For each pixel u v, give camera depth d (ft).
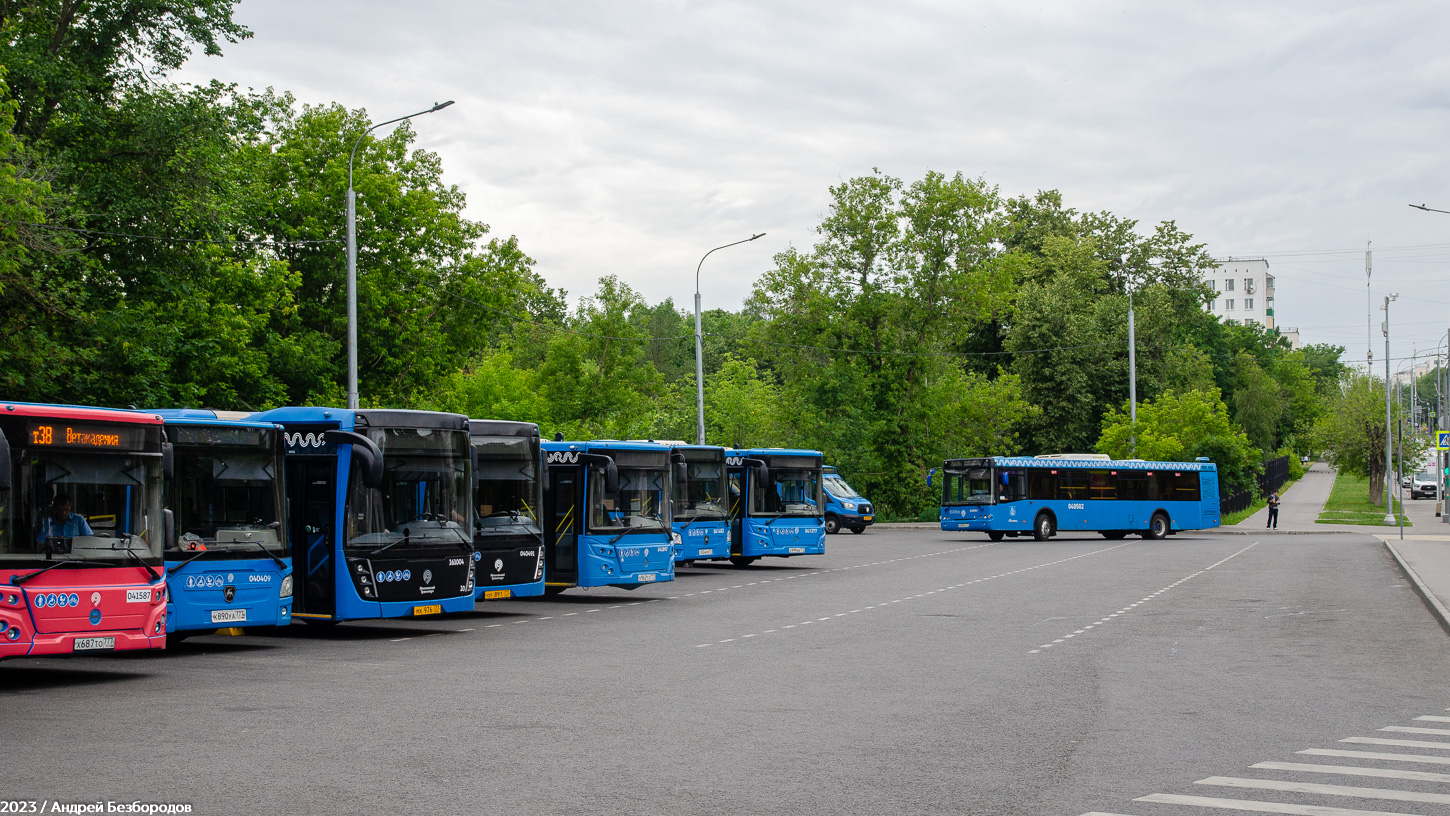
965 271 203.31
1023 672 44.04
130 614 43.04
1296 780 26.45
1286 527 174.19
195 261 102.89
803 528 107.14
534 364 282.77
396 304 141.69
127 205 94.73
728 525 97.76
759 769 27.55
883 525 193.67
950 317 202.59
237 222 110.73
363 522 57.26
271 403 121.80
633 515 77.87
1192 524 161.68
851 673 43.86
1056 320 251.39
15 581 40.47
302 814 23.36
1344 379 257.55
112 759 28.81
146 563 44.01
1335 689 39.99
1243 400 324.19
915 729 32.73
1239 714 35.14
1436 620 62.03
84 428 43.14
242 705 37.22
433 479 59.82
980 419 212.02
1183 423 199.21
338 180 136.77
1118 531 159.33
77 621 41.63
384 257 142.82
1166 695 38.68
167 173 98.73
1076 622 61.57
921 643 53.01
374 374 146.72
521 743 30.76
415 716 34.96
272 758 28.86
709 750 29.81
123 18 97.04
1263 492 252.42
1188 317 284.20
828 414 201.16
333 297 141.79
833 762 28.37
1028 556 119.24
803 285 203.10
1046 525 151.43
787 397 205.46
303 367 129.59
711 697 38.37
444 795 24.97
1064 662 46.75
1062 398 249.55
